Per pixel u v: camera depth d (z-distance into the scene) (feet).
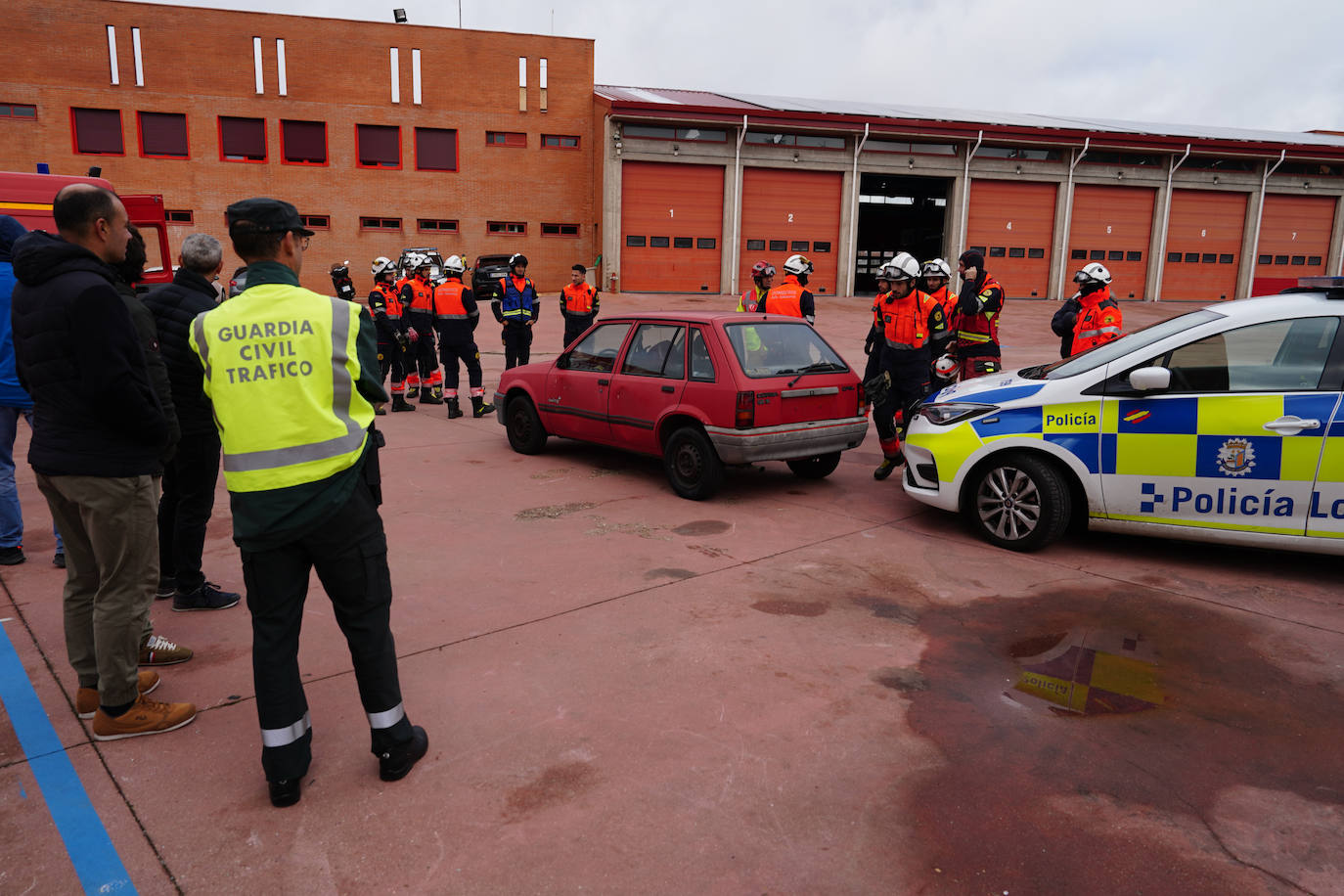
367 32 92.27
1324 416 14.25
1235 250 106.42
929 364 23.35
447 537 17.53
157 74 88.12
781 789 8.96
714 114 89.86
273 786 8.57
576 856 7.91
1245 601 14.16
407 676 11.43
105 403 8.94
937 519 19.20
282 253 8.55
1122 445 15.72
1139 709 10.64
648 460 25.45
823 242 97.19
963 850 8.04
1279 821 8.49
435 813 8.56
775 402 19.94
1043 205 100.73
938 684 11.29
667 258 94.17
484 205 98.12
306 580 8.74
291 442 8.12
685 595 14.38
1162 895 7.47
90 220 9.27
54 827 8.35
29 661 11.85
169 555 14.33
